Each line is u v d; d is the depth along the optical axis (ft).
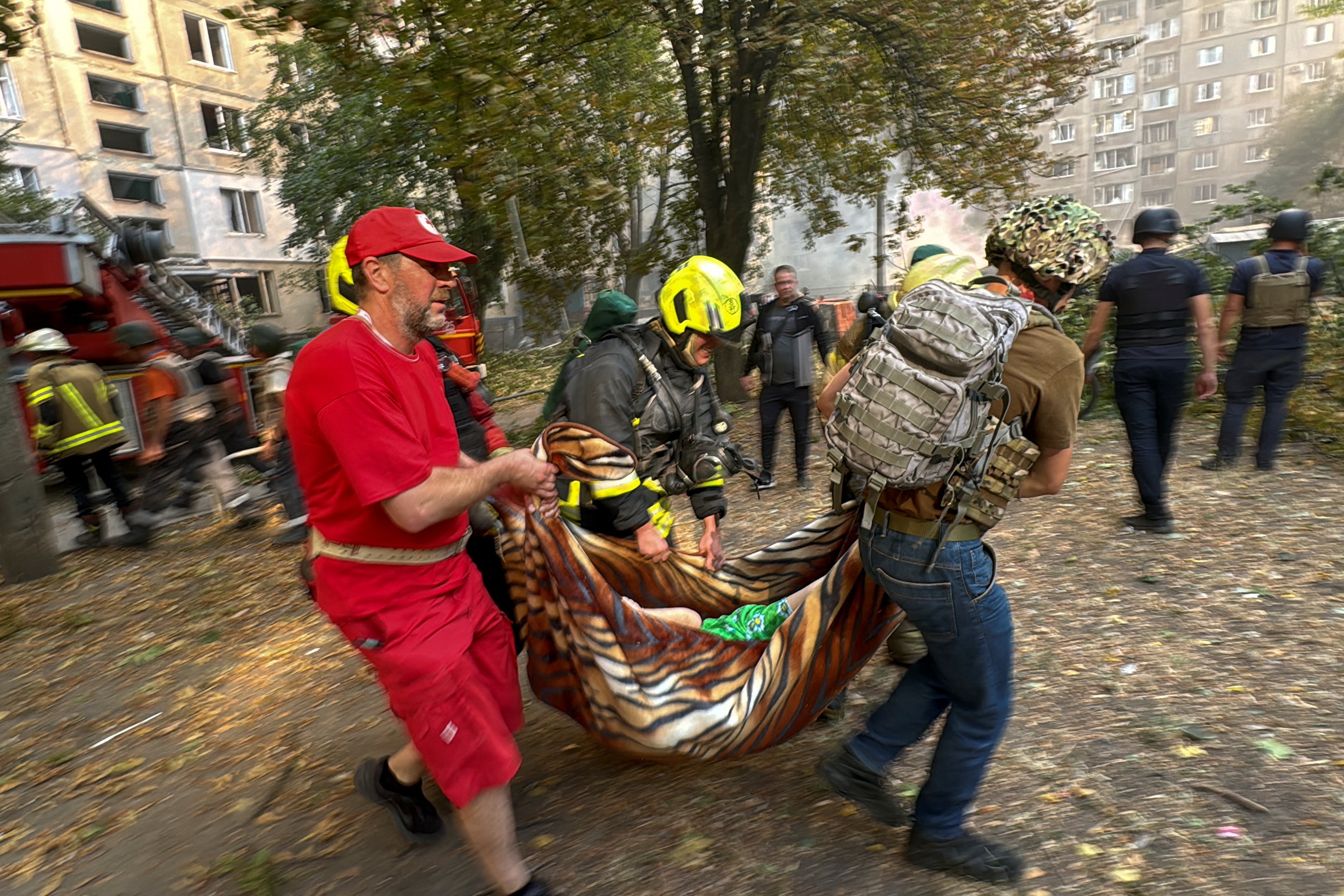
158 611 18.78
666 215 47.39
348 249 7.23
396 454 6.75
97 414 24.76
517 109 27.81
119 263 34.76
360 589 7.27
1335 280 29.17
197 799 10.80
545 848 8.73
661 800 9.41
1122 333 16.46
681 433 10.22
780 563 10.46
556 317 45.68
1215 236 41.73
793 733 9.08
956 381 6.58
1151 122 245.65
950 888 7.68
